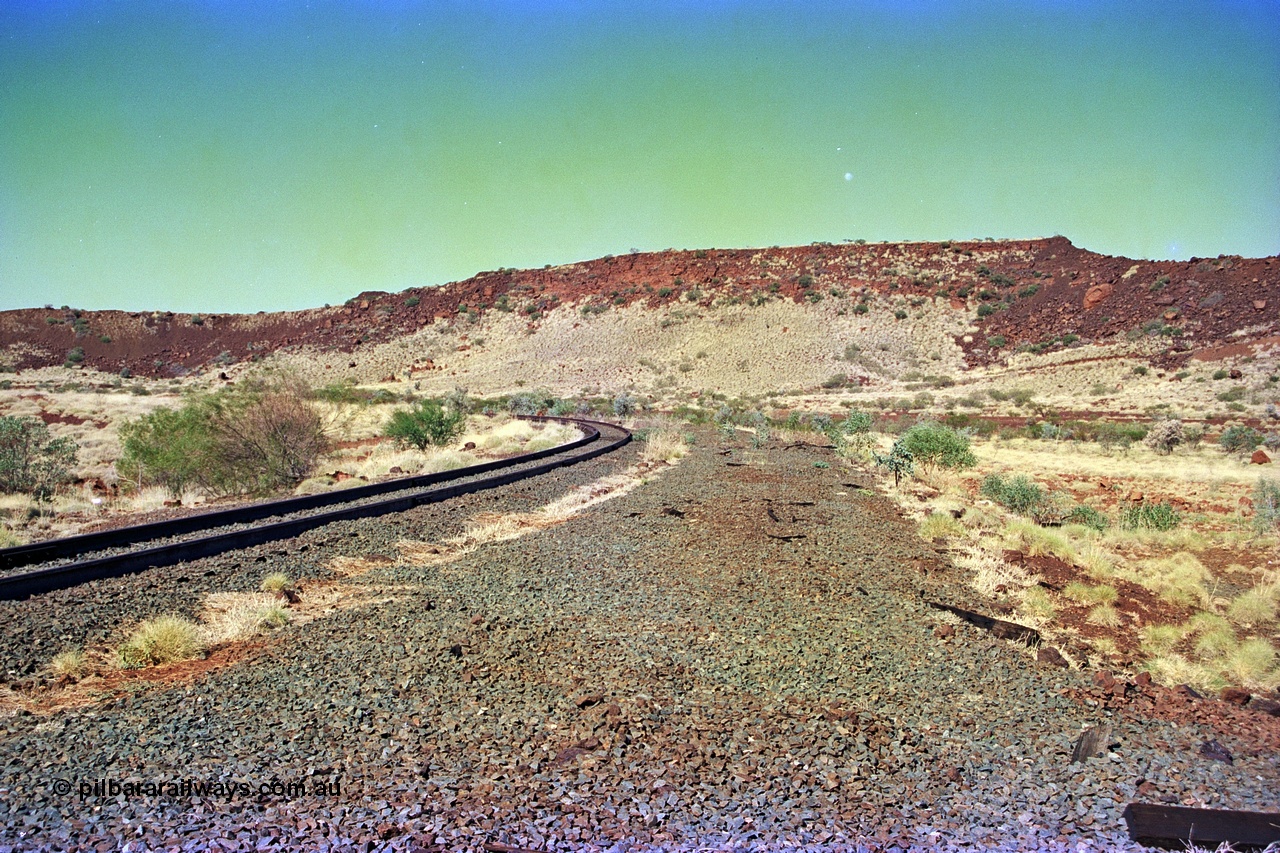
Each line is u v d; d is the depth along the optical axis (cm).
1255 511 1970
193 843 443
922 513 1777
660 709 653
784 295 13412
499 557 1221
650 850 453
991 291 12744
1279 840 495
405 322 14862
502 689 684
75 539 1209
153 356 14288
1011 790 551
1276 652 919
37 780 509
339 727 600
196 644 789
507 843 454
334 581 1076
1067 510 1920
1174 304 10225
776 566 1200
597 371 11619
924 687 742
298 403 2386
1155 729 675
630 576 1108
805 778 547
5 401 5559
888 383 10206
